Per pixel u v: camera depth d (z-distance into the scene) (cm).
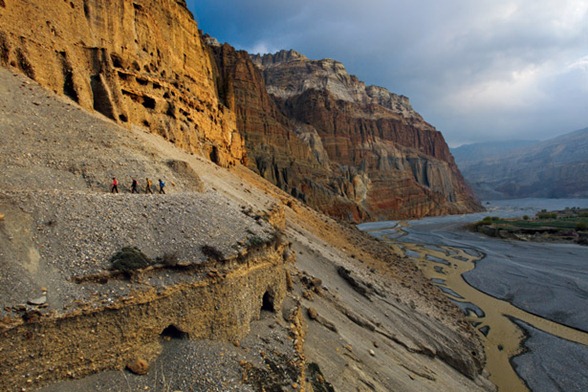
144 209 1294
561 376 2689
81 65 2544
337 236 5866
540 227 10419
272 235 1636
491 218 13612
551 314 3941
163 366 979
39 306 825
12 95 1755
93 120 2061
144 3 4272
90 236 1074
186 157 3666
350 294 2781
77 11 2728
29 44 2039
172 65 4900
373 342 2102
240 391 1003
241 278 1289
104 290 945
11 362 763
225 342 1162
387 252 6531
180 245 1191
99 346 895
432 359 2430
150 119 3666
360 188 18550
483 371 2723
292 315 1598
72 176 1562
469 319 3806
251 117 14462
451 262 6769
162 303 1030
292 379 1165
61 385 814
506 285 5053
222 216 1486
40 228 1029
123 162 1825
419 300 3681
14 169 1388
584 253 7325
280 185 13438
